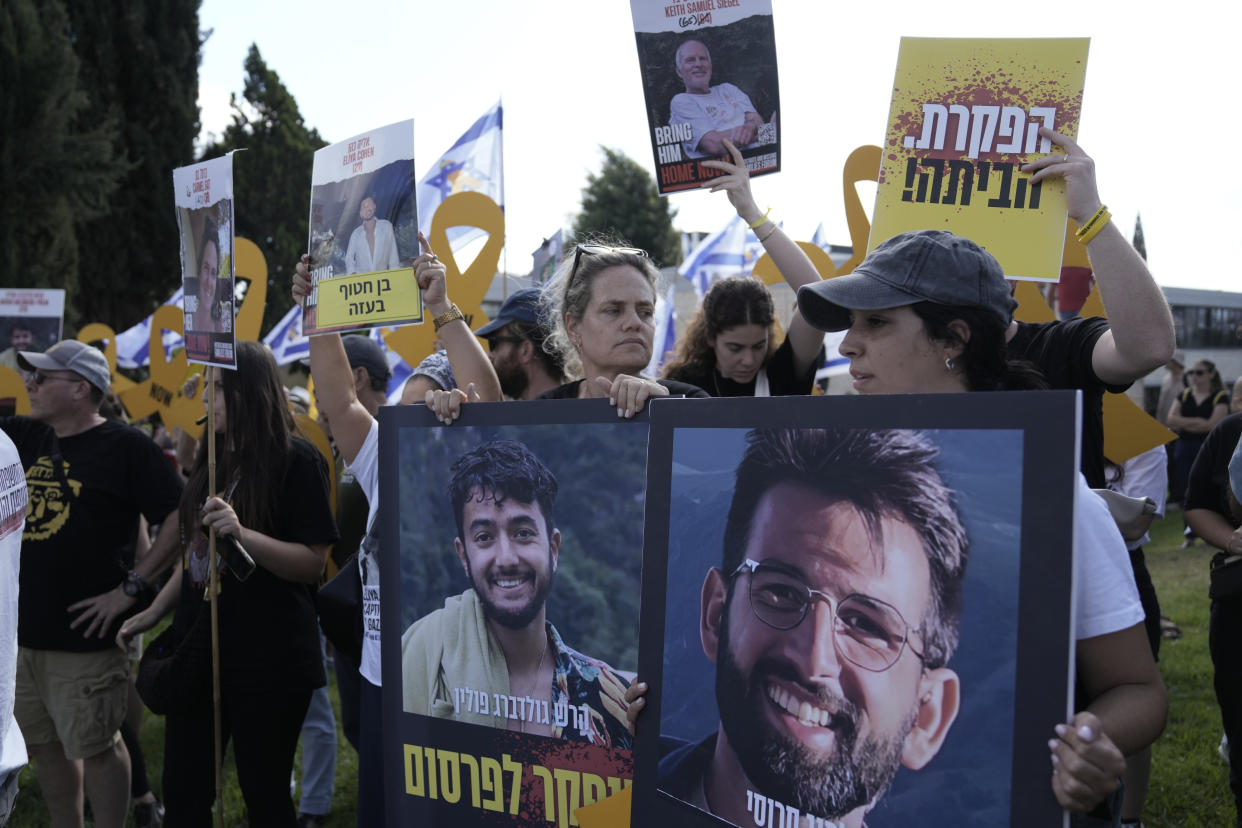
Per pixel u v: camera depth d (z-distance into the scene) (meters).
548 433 1.95
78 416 3.84
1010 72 2.28
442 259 4.38
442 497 2.07
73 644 3.66
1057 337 2.44
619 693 1.85
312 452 3.34
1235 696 3.09
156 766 5.01
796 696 1.48
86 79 30.33
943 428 1.38
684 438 1.65
